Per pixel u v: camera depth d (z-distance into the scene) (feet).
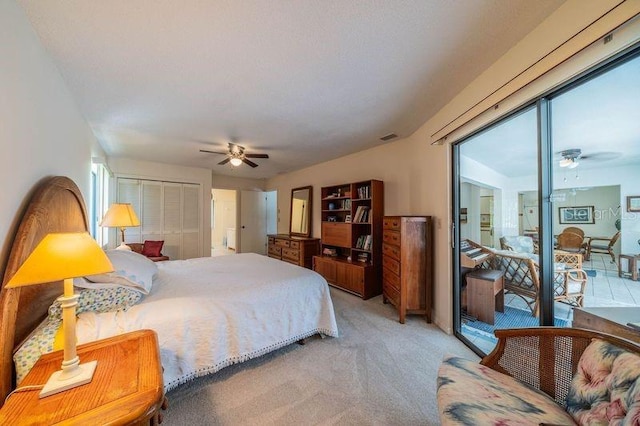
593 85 4.51
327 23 4.85
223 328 6.08
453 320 8.52
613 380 3.13
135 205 16.52
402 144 12.25
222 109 8.75
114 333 4.67
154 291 6.43
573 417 3.38
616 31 3.66
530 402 3.60
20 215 4.32
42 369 3.38
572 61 4.33
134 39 5.25
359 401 5.43
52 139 5.88
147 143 12.71
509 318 6.75
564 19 4.41
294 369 6.54
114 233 16.01
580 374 3.59
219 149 13.82
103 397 2.88
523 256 6.16
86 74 6.52
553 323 5.28
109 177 15.26
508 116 6.19
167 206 17.72
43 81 5.35
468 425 3.05
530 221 5.90
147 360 3.63
